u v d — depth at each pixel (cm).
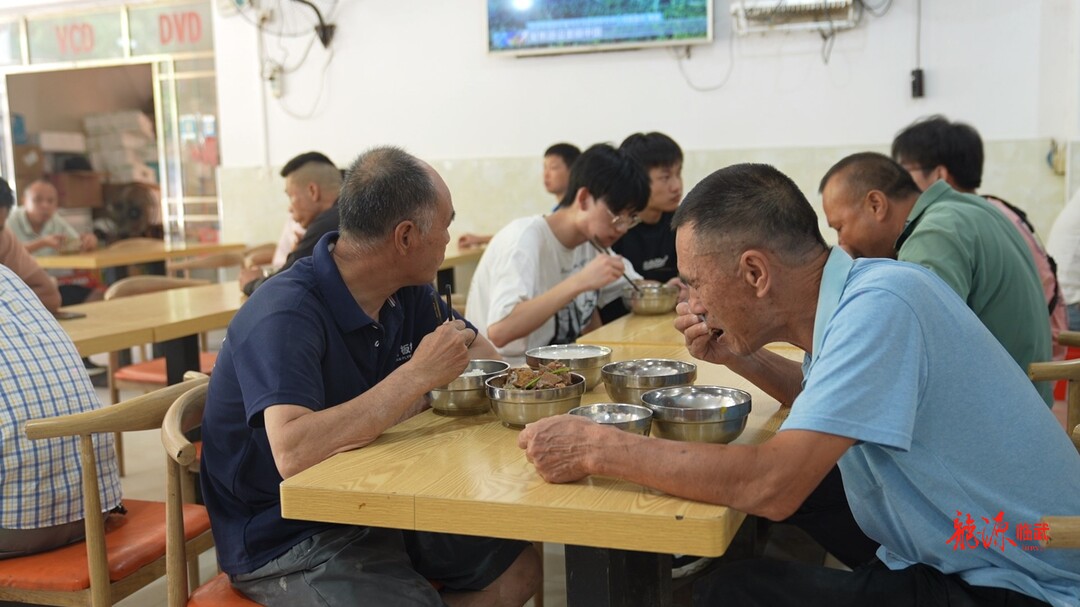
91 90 709
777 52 492
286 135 596
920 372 131
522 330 260
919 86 467
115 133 710
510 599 190
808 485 125
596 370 194
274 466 168
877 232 245
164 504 213
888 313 130
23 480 184
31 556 187
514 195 552
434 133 564
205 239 647
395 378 160
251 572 168
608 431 134
